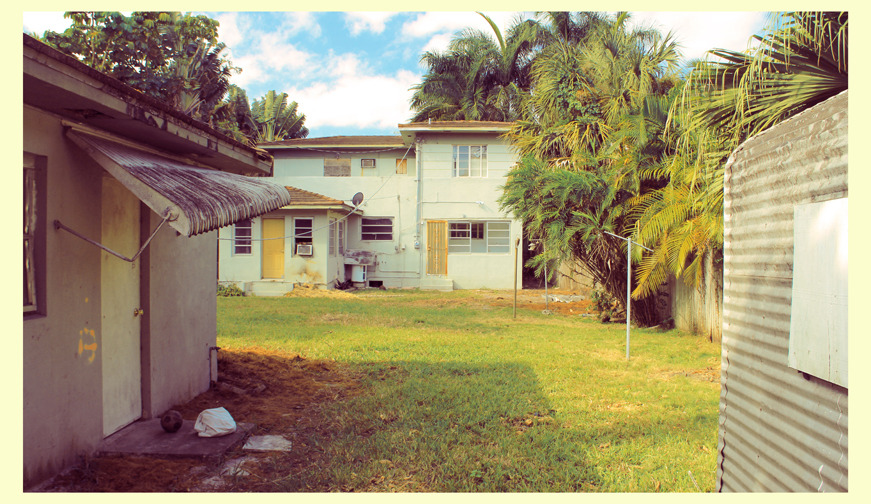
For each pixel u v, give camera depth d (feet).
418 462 14.75
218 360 25.57
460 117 98.78
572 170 42.14
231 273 66.90
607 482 13.67
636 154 35.37
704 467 14.48
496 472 14.07
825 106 8.34
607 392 21.80
